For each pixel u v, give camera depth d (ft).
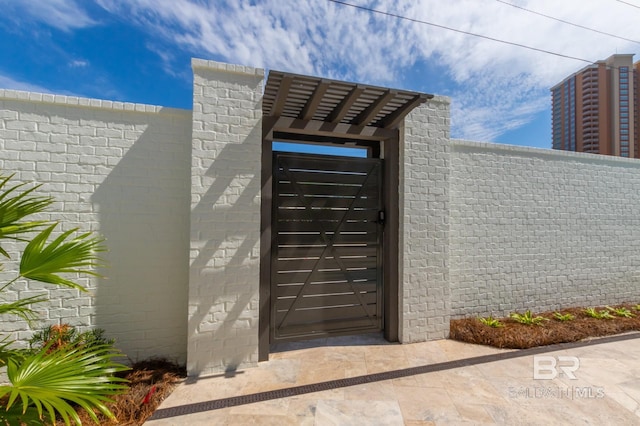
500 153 14.57
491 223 14.30
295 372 9.46
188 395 8.13
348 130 11.51
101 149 9.64
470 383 8.75
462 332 12.27
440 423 6.92
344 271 12.07
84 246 6.07
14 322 8.78
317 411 7.38
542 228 15.23
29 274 5.30
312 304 11.63
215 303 9.46
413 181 12.07
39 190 9.02
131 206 9.87
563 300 15.53
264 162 10.57
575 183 15.97
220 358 9.46
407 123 12.05
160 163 10.16
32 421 4.46
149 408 7.43
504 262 14.48
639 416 7.16
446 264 12.44
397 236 12.13
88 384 4.66
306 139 12.15
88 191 9.49
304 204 11.66
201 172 9.45
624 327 13.35
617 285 16.70
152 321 10.00
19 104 8.95
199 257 9.36
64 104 9.32
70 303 9.26
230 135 9.75
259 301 10.19
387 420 7.02
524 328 12.68
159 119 10.20
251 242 9.84
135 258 9.89
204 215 9.44
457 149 13.87
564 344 11.84
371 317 12.36
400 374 9.32
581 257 15.98
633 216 17.20
